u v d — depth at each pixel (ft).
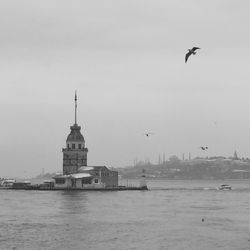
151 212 545.85
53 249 336.08
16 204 629.92
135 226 434.71
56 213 527.81
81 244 352.90
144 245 350.84
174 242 362.12
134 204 645.51
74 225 437.58
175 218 491.72
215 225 443.32
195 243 359.25
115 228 422.41
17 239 368.07
